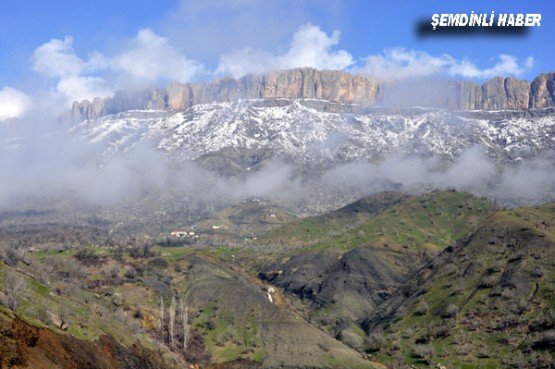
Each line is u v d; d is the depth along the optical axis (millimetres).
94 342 142125
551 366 177375
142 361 156125
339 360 195750
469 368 192750
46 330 126188
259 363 194625
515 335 199125
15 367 104375
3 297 131000
